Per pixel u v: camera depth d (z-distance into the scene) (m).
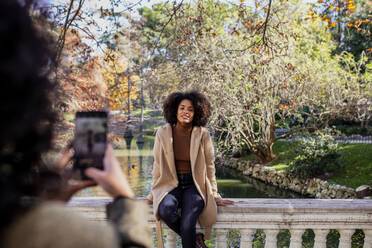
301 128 13.66
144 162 16.16
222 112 11.06
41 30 0.53
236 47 9.67
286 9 9.23
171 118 2.65
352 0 4.82
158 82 10.77
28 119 0.44
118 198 0.73
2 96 0.41
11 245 0.43
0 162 0.43
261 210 2.51
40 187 0.49
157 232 2.43
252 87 10.68
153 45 5.70
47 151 0.51
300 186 12.79
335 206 2.50
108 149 0.78
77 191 0.70
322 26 11.73
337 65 12.30
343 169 12.53
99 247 0.47
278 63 8.23
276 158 15.42
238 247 5.68
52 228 0.45
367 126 20.48
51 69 0.56
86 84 4.46
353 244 5.79
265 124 14.30
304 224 2.51
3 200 0.42
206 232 2.51
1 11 0.41
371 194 10.11
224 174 16.11
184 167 2.60
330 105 12.76
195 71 9.70
